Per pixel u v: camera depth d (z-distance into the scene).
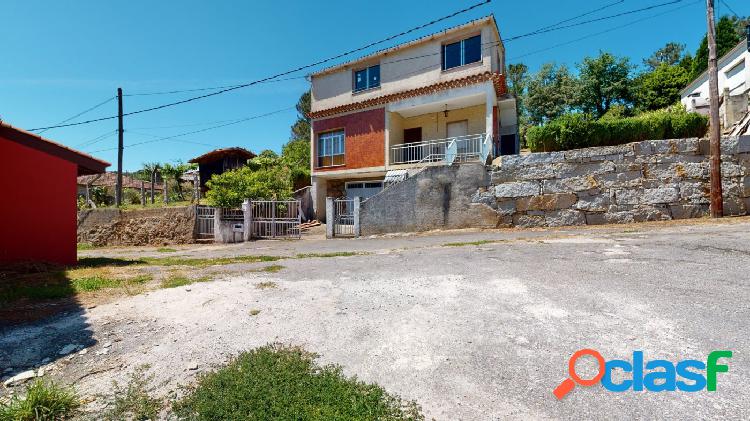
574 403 2.00
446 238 9.73
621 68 30.16
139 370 2.57
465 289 4.14
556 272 4.62
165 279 5.35
